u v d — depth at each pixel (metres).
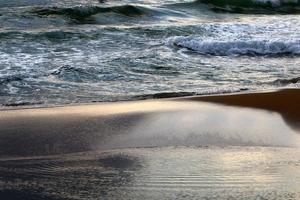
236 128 26.16
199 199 15.76
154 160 20.31
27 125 26.30
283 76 42.53
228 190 16.48
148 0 102.31
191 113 29.11
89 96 34.56
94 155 21.36
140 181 17.48
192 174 18.19
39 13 74.81
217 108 30.34
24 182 17.45
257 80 40.81
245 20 83.94
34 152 21.98
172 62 46.94
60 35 57.09
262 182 17.23
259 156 20.89
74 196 16.19
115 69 42.69
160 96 34.88
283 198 15.78
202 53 52.47
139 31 62.59
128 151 22.06
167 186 16.92
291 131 25.70
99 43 54.41
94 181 17.53
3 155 21.47
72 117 28.08
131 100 33.62
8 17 71.19
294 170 18.67
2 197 16.06
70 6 83.25
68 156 21.27
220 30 66.69
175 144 23.41
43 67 42.16
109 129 25.78
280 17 90.81
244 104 31.45
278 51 54.25
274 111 29.69
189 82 39.53
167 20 82.12
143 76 41.03
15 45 50.97
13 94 34.41
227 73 43.38
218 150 22.11
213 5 100.25
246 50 53.75
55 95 34.56
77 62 44.47
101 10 80.75
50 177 18.02
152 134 25.03
